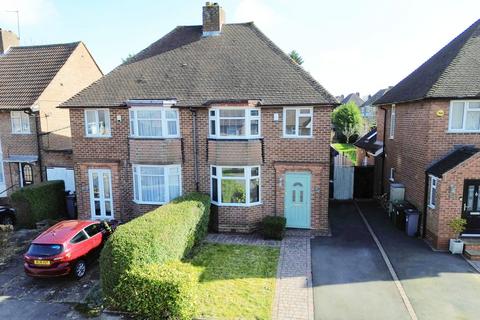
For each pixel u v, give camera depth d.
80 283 10.68
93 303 9.48
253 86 15.07
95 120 15.80
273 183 14.95
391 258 12.09
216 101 14.10
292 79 15.18
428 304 9.16
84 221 12.34
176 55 17.38
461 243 12.39
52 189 17.25
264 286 10.02
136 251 8.69
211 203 15.09
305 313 8.76
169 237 9.92
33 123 19.25
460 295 9.59
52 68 21.06
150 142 14.80
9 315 9.08
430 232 13.62
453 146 14.07
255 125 14.62
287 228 15.23
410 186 15.98
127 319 8.44
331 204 19.83
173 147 14.98
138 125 15.07
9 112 19.48
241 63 16.31
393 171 18.92
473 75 14.18
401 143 17.50
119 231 9.45
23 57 22.36
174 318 8.15
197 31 18.73
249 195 14.80
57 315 9.04
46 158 19.38
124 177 15.91
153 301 8.20
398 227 15.25
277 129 14.55
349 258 12.08
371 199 20.92
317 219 14.98
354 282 10.36
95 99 15.58
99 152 15.93
